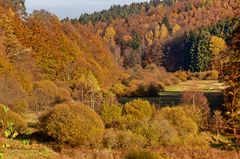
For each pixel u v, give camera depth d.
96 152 30.61
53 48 83.31
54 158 28.53
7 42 69.81
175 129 36.59
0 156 4.80
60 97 55.53
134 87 89.44
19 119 35.34
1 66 60.81
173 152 30.58
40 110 51.81
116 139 34.16
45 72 79.31
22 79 62.84
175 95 87.00
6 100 47.09
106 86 97.94
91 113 34.84
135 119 39.69
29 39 79.62
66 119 34.38
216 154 26.41
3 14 74.69
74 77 79.00
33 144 31.28
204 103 50.25
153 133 35.00
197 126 38.06
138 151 22.23
